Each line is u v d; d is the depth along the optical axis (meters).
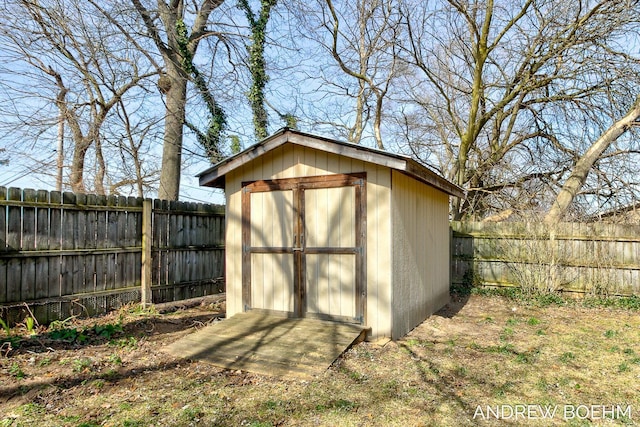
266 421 2.87
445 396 3.31
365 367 3.92
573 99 10.28
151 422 2.85
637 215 9.90
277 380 3.62
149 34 9.55
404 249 5.08
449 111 11.83
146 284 6.40
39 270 5.12
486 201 12.35
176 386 3.50
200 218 7.50
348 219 4.88
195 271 7.36
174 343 4.56
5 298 4.76
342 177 4.91
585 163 9.80
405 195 5.14
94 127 9.55
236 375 3.76
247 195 5.60
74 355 4.20
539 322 6.02
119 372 3.81
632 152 9.66
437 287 6.79
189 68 10.37
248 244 5.57
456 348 4.58
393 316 4.69
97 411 3.02
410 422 2.88
